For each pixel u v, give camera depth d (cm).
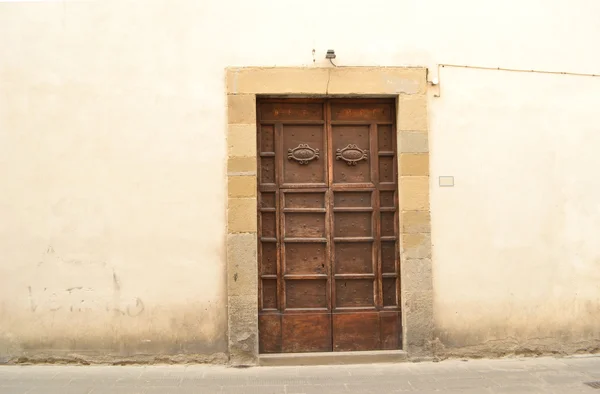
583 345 649
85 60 620
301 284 641
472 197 641
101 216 614
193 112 621
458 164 641
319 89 629
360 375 588
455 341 636
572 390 550
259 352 631
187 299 615
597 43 660
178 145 619
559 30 657
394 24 643
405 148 634
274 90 624
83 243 612
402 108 636
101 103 618
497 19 653
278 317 634
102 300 612
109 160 616
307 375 588
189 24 627
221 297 617
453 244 637
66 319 612
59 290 612
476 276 638
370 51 637
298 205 646
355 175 652
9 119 615
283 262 639
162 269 614
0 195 611
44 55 619
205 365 614
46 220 612
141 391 539
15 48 618
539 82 654
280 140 645
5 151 613
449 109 643
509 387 557
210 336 616
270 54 629
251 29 630
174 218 616
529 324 643
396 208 648
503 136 648
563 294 648
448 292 635
